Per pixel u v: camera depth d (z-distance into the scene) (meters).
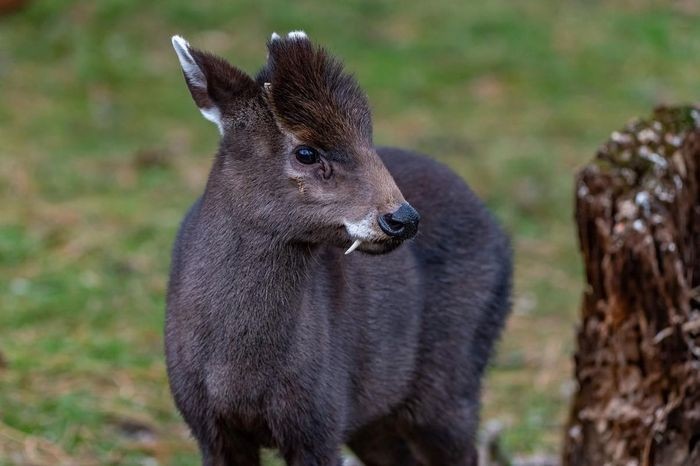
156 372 12.91
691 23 25.30
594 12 25.36
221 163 8.30
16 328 13.58
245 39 22.83
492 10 24.78
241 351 8.27
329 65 8.19
